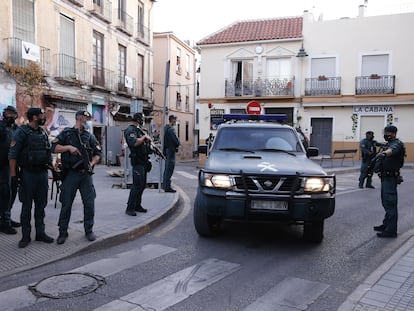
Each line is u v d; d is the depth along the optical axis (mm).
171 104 34156
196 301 3955
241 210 5379
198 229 6195
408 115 23828
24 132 5379
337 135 25281
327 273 4832
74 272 4699
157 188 11094
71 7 19547
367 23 24484
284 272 4828
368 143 13141
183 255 5414
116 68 24406
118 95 24625
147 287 4281
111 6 23453
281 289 4301
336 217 8211
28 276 4547
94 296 4035
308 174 5465
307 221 5453
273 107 26562
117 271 4758
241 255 5457
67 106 19391
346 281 4586
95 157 5918
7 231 6078
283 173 5410
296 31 26234
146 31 28484
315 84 25438
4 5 15398
